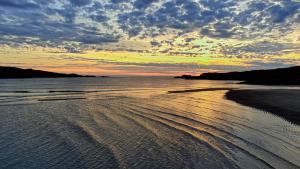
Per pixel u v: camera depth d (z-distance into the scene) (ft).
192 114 70.18
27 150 38.93
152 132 49.88
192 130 51.24
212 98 117.91
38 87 207.82
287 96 115.65
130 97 126.00
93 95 136.77
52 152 38.04
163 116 67.46
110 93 153.48
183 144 41.78
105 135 47.60
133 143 42.55
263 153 36.11
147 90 187.32
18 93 143.74
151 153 37.52
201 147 40.06
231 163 32.91
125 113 72.90
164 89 202.39
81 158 35.50
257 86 254.06
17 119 63.41
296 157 34.40
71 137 46.21
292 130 49.32
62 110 79.15
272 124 55.11
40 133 49.16
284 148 38.24
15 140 44.34
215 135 46.80
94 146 40.83
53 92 155.43
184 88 218.59
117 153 37.47
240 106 86.02
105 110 79.00
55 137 46.24
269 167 31.12
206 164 33.01
